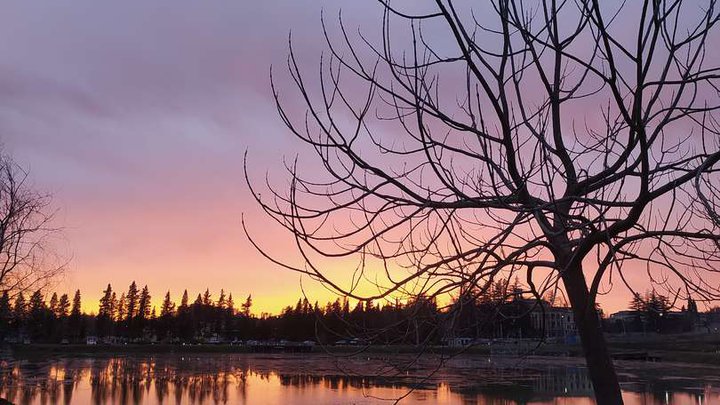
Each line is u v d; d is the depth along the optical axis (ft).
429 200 13.91
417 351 14.23
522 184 13.25
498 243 12.98
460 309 13.26
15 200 70.59
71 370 184.75
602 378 14.56
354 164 13.85
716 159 11.28
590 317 14.66
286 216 13.24
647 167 11.98
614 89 11.35
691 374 165.27
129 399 114.11
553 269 14.84
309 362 250.78
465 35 13.08
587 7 12.69
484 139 13.56
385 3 13.05
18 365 205.16
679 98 13.71
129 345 373.81
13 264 70.44
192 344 421.59
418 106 13.19
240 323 480.23
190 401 111.65
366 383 127.95
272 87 14.58
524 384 136.26
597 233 12.96
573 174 15.23
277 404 105.70
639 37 11.10
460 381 141.90
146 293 471.62
